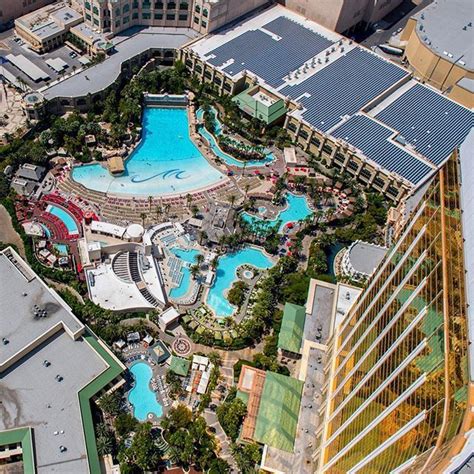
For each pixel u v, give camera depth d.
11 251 191.50
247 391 173.50
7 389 163.50
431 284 111.25
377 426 118.56
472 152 115.94
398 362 116.38
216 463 159.88
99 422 168.12
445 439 86.38
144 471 160.75
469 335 93.38
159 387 178.38
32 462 150.38
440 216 116.06
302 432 167.62
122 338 185.38
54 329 174.62
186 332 192.12
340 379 160.00
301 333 189.50
